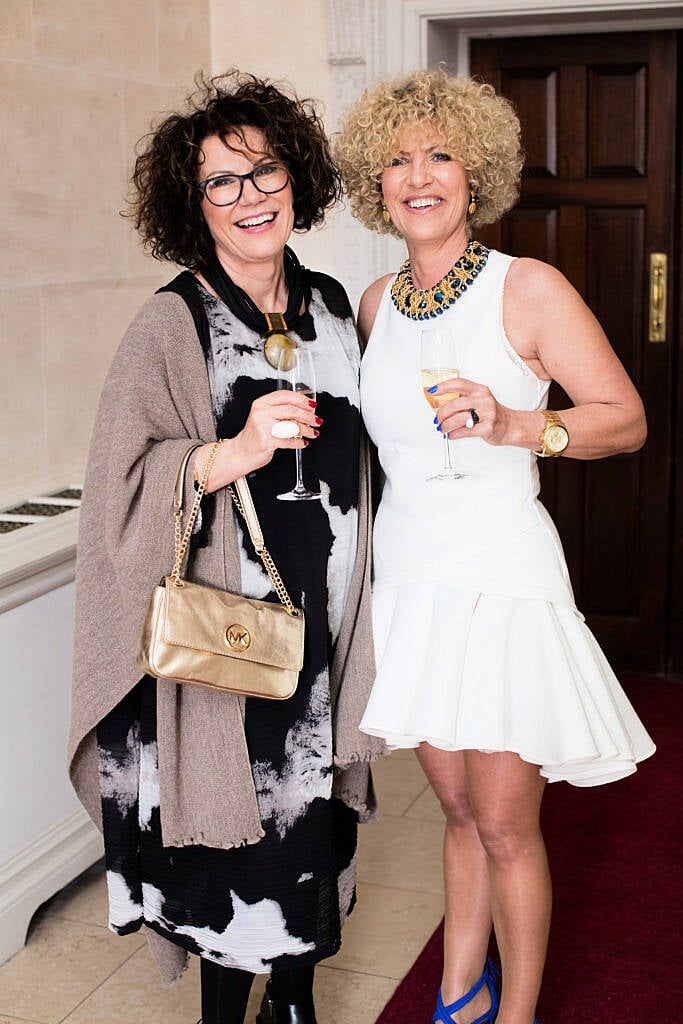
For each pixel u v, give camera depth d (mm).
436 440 2080
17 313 3082
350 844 2318
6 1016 2543
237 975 2135
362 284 3967
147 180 2080
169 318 1988
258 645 1948
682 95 4207
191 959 2785
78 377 3342
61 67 3195
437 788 2260
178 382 1982
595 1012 2504
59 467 3287
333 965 2717
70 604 2908
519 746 1960
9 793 2742
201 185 2018
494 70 4270
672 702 4301
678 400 4383
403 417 2096
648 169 4223
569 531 4555
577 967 2678
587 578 4578
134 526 1960
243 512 1993
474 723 1988
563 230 4344
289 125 2047
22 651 2752
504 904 2127
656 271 4277
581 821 3410
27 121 3074
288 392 1871
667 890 3012
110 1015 2547
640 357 4367
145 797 2092
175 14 3752
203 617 1909
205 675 1902
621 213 4289
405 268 2201
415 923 2889
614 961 2697
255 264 2059
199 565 2004
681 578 4492
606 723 2039
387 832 3367
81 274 3324
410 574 2092
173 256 2109
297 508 2053
